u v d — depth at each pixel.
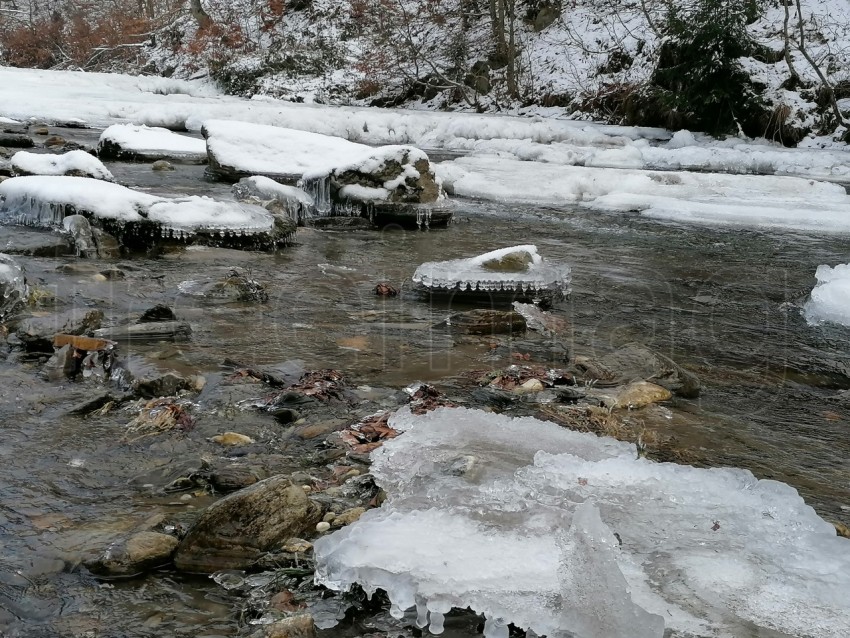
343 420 3.54
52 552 2.43
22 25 36.22
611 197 10.74
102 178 8.35
